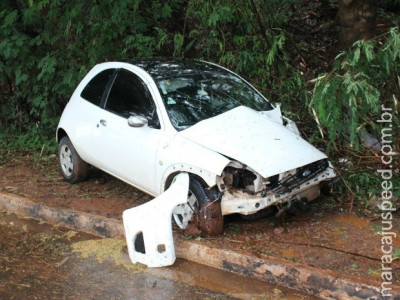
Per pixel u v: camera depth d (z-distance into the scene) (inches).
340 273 172.7
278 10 328.2
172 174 204.8
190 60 253.8
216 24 300.0
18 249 213.2
